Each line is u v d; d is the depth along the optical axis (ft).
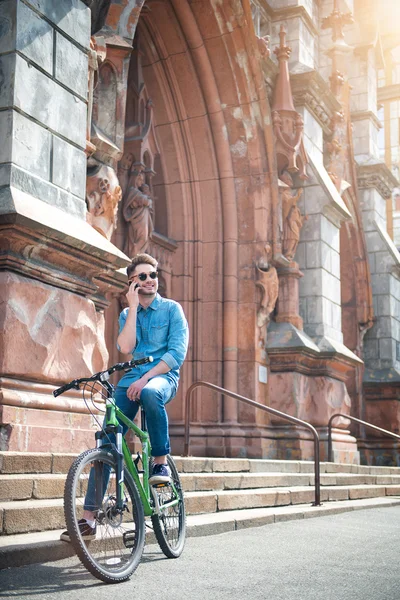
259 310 43.52
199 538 17.47
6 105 19.74
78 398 20.79
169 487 14.49
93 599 10.34
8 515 13.92
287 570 13.46
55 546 13.23
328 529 20.98
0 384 18.28
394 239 100.37
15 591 10.56
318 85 52.37
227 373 42.65
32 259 19.39
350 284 64.13
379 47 72.90
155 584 11.68
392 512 28.32
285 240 46.52
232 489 25.48
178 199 44.21
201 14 41.29
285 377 44.27
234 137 44.14
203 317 43.57
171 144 44.09
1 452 16.37
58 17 21.79
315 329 48.37
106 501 12.10
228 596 10.93
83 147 22.56
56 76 21.52
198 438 41.75
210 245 44.14
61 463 17.48
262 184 44.14
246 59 42.57
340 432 47.67
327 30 62.13
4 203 18.56
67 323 20.40
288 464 34.91
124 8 29.71
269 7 52.85
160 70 42.98
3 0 20.31
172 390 14.08
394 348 66.54
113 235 37.93
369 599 11.20
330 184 51.88
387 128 104.78
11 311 18.61
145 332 14.61
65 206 21.42
